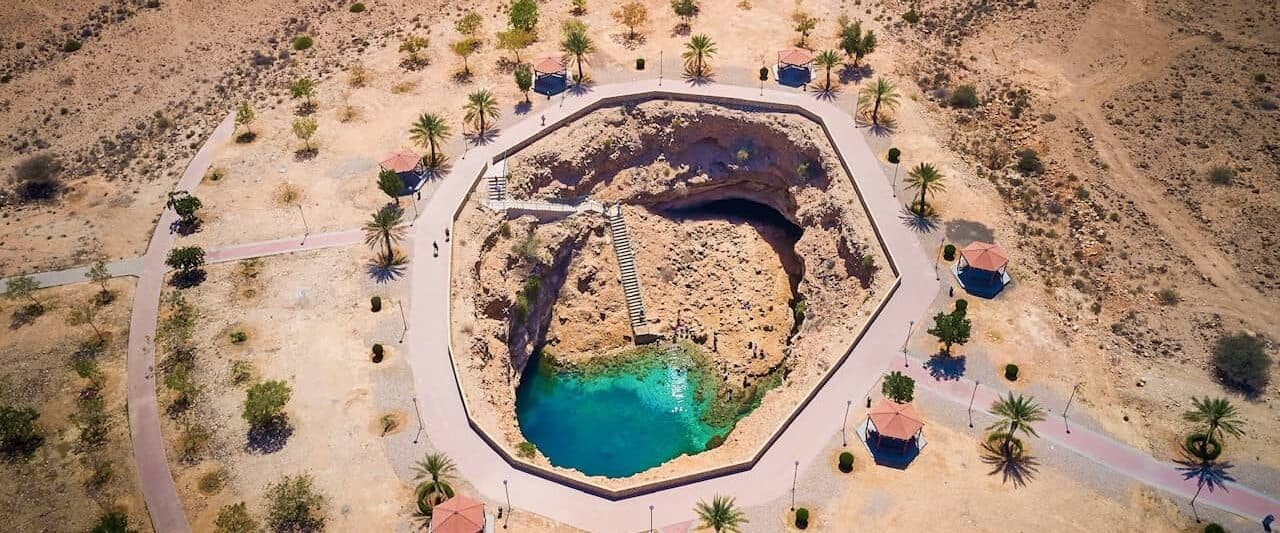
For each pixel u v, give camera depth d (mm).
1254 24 131625
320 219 106500
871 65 125688
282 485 77688
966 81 125188
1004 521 75625
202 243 104438
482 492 78312
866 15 136500
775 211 118875
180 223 107562
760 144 116812
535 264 102875
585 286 107250
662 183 115750
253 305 96438
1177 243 102125
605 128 115625
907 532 74812
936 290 95250
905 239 100562
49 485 81250
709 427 94250
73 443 84500
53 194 114750
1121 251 101125
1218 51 127625
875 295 94938
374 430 83500
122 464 82500
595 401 97688
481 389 88312
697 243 113375
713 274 109875
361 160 114250
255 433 83875
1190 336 92438
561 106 118688
